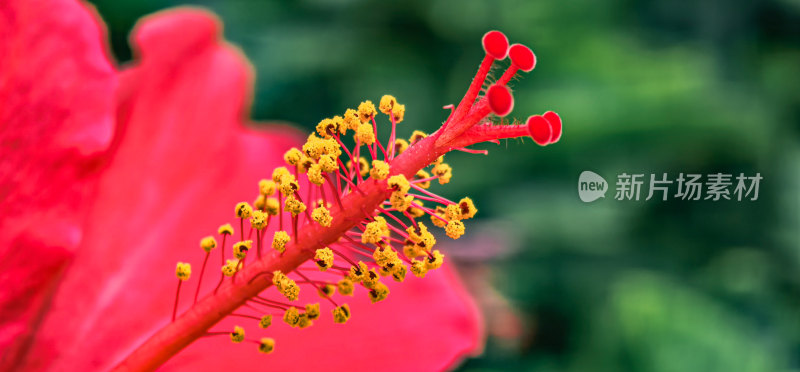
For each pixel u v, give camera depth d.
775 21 1.14
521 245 0.88
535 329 0.86
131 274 0.30
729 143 0.93
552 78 0.95
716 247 0.97
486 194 0.94
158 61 0.31
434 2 1.02
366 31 1.03
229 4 0.99
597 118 0.88
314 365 0.30
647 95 0.89
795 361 0.92
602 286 0.89
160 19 0.32
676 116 0.89
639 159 0.92
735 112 0.94
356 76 1.00
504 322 0.75
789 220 0.96
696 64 0.98
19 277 0.28
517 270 0.89
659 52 0.99
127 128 0.31
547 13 0.98
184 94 0.31
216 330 0.30
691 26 1.15
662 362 0.78
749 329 0.89
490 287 0.76
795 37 1.14
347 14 1.04
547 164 0.93
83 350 0.29
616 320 0.82
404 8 1.03
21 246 0.28
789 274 0.97
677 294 0.83
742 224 0.97
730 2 1.12
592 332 0.86
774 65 1.10
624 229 0.93
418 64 1.04
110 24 0.79
